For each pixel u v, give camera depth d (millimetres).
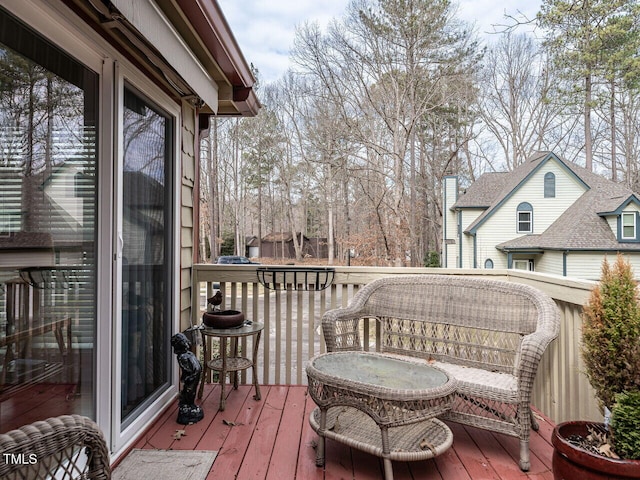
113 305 1989
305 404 2809
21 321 1545
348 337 2715
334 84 12281
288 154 21578
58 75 1699
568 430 1837
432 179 16656
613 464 1519
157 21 1843
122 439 2107
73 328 1785
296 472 1996
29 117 1576
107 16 1747
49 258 1664
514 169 16234
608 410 1798
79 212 1822
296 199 24547
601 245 10836
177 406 2760
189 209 3133
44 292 1642
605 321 1796
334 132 13117
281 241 25859
